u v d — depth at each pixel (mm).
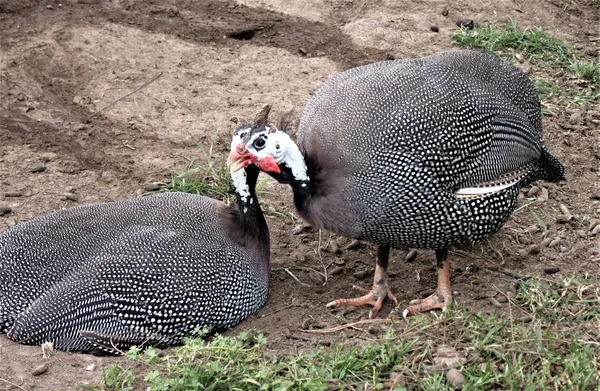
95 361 2609
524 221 2979
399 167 2627
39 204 2965
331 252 2920
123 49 3410
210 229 2744
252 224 2760
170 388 2514
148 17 3537
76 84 3309
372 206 2643
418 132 2635
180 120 3219
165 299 2672
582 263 2865
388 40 3521
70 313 2652
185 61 3398
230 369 2541
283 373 2561
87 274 2670
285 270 2871
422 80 2682
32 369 2582
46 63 3348
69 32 3434
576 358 2574
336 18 3625
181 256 2695
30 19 3477
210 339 2719
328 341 2678
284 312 2766
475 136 2668
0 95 3248
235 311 2725
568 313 2717
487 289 2793
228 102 3275
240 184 2744
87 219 2742
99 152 3119
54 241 2705
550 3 3734
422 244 2693
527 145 2734
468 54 2803
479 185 2684
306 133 2705
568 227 2959
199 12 3580
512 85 2793
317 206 2672
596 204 3035
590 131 3246
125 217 2750
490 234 2713
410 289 2828
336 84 2746
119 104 3254
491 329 2639
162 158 3111
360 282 2852
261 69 3391
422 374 2574
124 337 2666
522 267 2857
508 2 3705
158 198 2807
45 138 3145
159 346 2689
